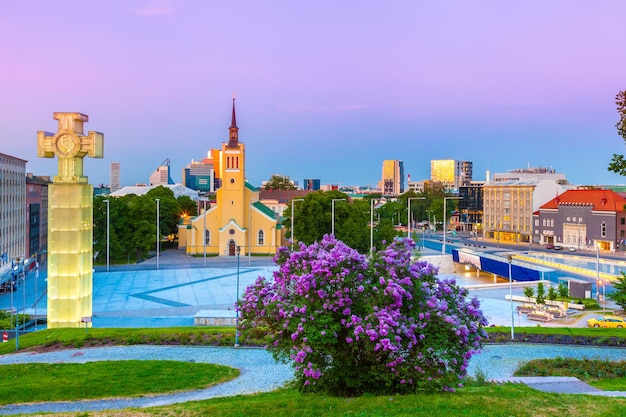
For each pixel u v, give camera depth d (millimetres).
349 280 22250
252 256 122625
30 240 115375
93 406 26172
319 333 21484
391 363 21609
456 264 105438
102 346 41062
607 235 129000
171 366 33875
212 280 86625
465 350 22266
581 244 135750
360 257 23062
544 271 81688
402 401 20953
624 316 58344
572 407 20500
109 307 64812
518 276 82812
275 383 30875
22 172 107000
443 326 22000
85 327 48531
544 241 149750
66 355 38625
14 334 51000
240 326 25234
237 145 124312
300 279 22125
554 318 57531
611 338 42375
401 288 21547
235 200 124312
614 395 25594
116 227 107750
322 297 22000
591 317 58219
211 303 67500
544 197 154125
